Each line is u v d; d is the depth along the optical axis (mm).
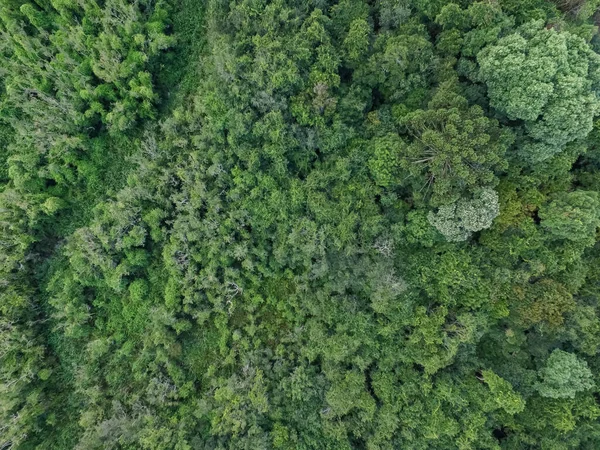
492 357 26500
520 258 24578
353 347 25812
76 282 29594
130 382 29438
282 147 26844
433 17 25609
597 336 23391
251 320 28969
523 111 21406
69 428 28641
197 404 28578
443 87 23500
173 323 28688
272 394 27594
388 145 24078
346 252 26047
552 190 24031
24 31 28922
